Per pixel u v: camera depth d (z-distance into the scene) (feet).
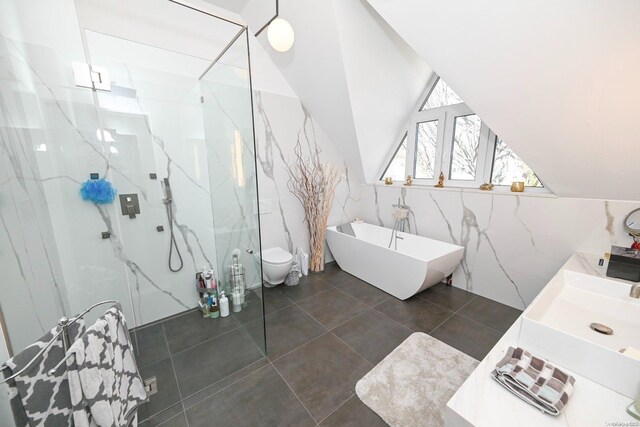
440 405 4.85
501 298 8.50
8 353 3.86
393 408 4.82
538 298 4.29
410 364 5.90
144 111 6.84
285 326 7.42
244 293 7.46
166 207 7.47
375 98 9.12
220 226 8.33
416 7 5.48
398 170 11.73
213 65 7.15
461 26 5.28
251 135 6.14
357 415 4.71
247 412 4.80
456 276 9.61
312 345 6.60
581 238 6.80
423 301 8.71
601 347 2.90
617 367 2.79
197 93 7.65
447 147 9.64
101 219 6.38
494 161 8.68
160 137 7.16
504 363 3.10
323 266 11.60
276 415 4.73
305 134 10.53
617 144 5.35
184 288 8.10
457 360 6.00
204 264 8.46
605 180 6.11
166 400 5.06
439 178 9.82
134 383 3.65
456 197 9.19
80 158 5.98
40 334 4.95
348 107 8.96
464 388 2.90
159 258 7.52
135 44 6.57
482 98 6.34
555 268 7.31
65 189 5.85
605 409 2.61
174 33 7.20
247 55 6.00
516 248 7.97
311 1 6.64
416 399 4.99
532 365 3.02
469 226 8.97
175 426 4.55
